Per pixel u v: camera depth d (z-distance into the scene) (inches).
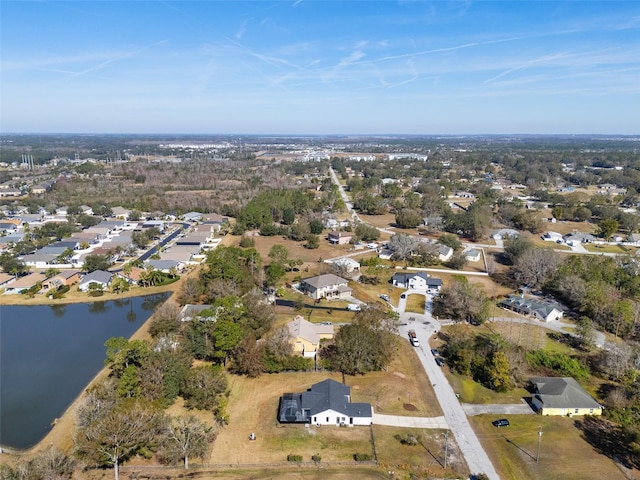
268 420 2198.6
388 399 2375.7
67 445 1996.8
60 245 4931.1
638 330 3164.4
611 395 2347.4
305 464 1911.9
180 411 2245.3
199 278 3983.8
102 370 2635.3
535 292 3937.0
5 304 3661.4
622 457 1991.9
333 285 3814.0
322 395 2272.4
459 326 3085.6
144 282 4033.0
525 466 1925.4
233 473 1850.4
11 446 2003.0
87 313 3513.8
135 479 1801.2
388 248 5068.9
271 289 3902.6
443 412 2283.5
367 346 2593.5
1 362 2733.8
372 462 1929.1
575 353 2886.3
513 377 2534.5
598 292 3408.0
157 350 2455.7
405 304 3656.5
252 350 2568.9
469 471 1889.8
